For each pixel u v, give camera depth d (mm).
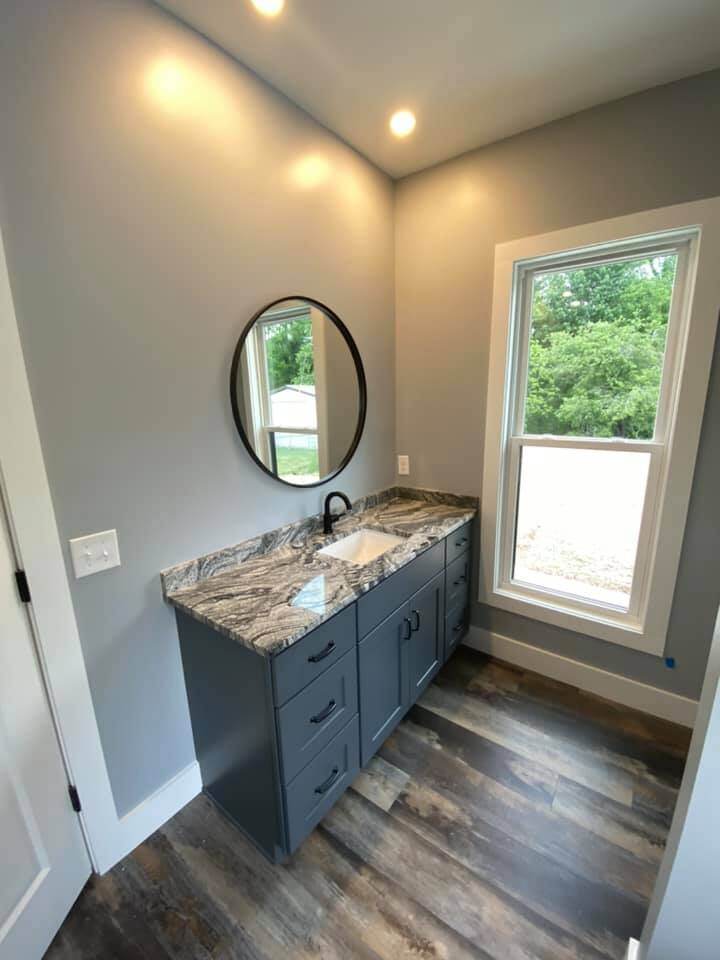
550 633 2201
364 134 1858
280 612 1278
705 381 1618
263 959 1126
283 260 1687
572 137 1747
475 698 2078
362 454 2273
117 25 1128
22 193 1000
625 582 2002
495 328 2068
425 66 1466
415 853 1378
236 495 1618
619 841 1407
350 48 1379
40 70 1003
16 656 1071
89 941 1173
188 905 1249
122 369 1233
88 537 1199
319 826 1468
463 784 1620
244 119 1477
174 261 1326
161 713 1444
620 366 1872
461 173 2039
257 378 1632
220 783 1490
